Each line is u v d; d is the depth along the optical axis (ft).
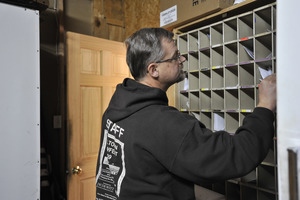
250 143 2.31
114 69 7.15
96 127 6.72
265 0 4.24
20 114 4.23
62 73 6.79
